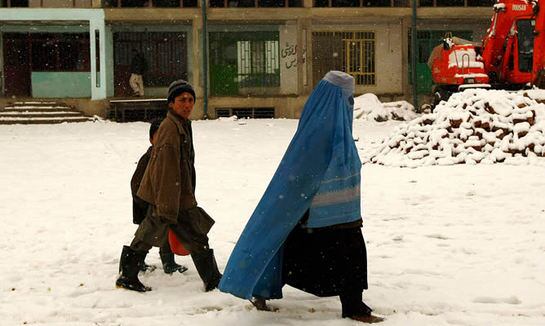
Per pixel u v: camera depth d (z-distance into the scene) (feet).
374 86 123.75
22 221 34.96
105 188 45.88
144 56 120.98
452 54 91.56
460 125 52.16
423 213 34.86
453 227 31.45
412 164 50.49
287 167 18.06
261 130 91.45
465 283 22.22
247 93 122.62
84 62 121.39
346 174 18.26
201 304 20.35
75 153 65.92
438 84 97.09
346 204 18.30
